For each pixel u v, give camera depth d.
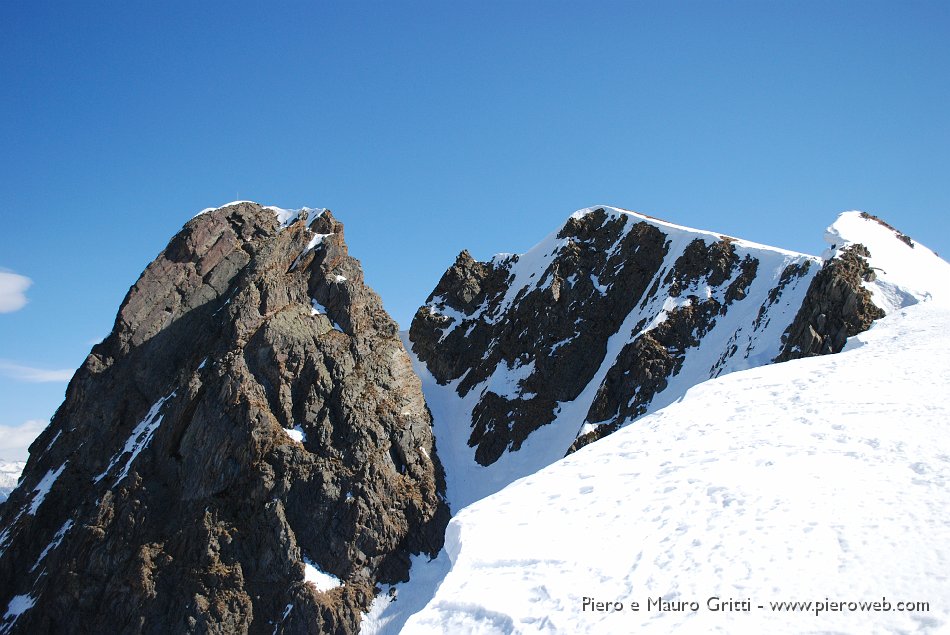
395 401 94.31
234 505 82.62
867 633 14.08
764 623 15.08
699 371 80.81
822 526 18.36
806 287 73.38
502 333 108.62
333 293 98.94
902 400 27.33
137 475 85.38
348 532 80.88
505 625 17.61
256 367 90.56
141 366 97.81
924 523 17.55
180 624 74.88
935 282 64.06
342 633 74.88
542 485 26.22
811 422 26.39
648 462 25.97
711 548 18.48
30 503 92.25
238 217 108.56
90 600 79.19
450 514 88.00
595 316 102.12
